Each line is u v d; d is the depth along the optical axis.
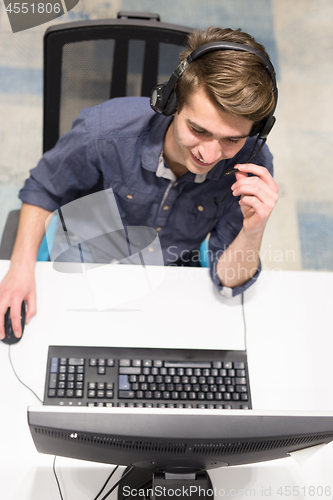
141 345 1.11
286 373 1.13
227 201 1.27
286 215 2.34
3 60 2.44
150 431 0.75
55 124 1.32
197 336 1.15
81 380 1.02
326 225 2.35
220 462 0.84
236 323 1.18
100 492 0.93
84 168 1.21
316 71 2.69
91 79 1.29
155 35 1.25
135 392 1.02
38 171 1.25
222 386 1.05
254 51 0.81
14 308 1.09
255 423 0.77
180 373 1.05
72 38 1.24
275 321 1.20
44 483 0.94
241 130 0.85
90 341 1.10
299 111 2.58
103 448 0.78
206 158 0.90
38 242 1.24
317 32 2.79
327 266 2.27
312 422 0.79
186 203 1.27
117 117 1.13
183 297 1.20
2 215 2.13
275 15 2.79
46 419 0.74
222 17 2.73
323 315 1.22
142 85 1.31
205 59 0.81
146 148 1.14
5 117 2.33
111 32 1.24
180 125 0.89
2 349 1.07
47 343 1.09
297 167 2.44
